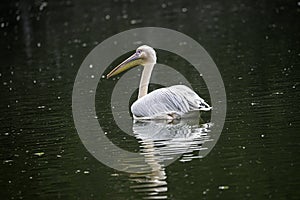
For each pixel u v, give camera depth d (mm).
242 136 11750
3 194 10109
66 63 22281
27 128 13672
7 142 12773
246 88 15422
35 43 28047
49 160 11492
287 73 16609
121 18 34469
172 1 39969
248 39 23531
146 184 9961
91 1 42031
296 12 29312
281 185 9453
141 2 40625
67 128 13422
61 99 16281
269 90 14945
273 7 32062
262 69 17578
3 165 11438
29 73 20766
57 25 33531
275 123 12289
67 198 9727
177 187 9734
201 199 9219
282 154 10633
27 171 11039
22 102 16281
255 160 10500
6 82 19469
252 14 30688
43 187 10258
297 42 21531
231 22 28859
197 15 32875
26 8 38625
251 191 9336
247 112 13266
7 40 29656
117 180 10242
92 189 9977
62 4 41031
